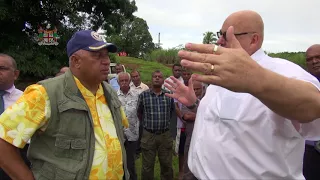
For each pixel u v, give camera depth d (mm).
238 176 1678
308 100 1190
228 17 1812
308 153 3080
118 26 14383
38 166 1927
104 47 1979
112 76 7418
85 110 1945
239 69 1117
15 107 1832
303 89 1191
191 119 4273
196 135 2006
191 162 2045
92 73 2010
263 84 1136
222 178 1735
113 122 2178
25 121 1817
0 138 1796
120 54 33281
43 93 1874
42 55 11898
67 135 1886
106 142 2027
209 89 2035
